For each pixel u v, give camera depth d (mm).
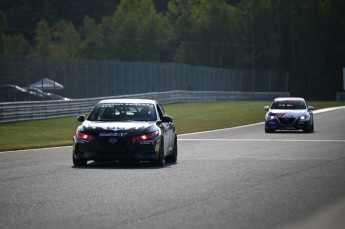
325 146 72250
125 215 28141
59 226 25734
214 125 119375
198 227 25359
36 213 28734
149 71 184375
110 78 160250
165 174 44688
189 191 35781
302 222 26328
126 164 52938
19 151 67062
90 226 25688
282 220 26828
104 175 44094
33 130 103250
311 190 36188
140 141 50156
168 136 53562
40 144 76750
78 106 139500
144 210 29422
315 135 91812
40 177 43000
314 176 43312
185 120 133875
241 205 30812
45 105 127438
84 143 50344
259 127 112875
